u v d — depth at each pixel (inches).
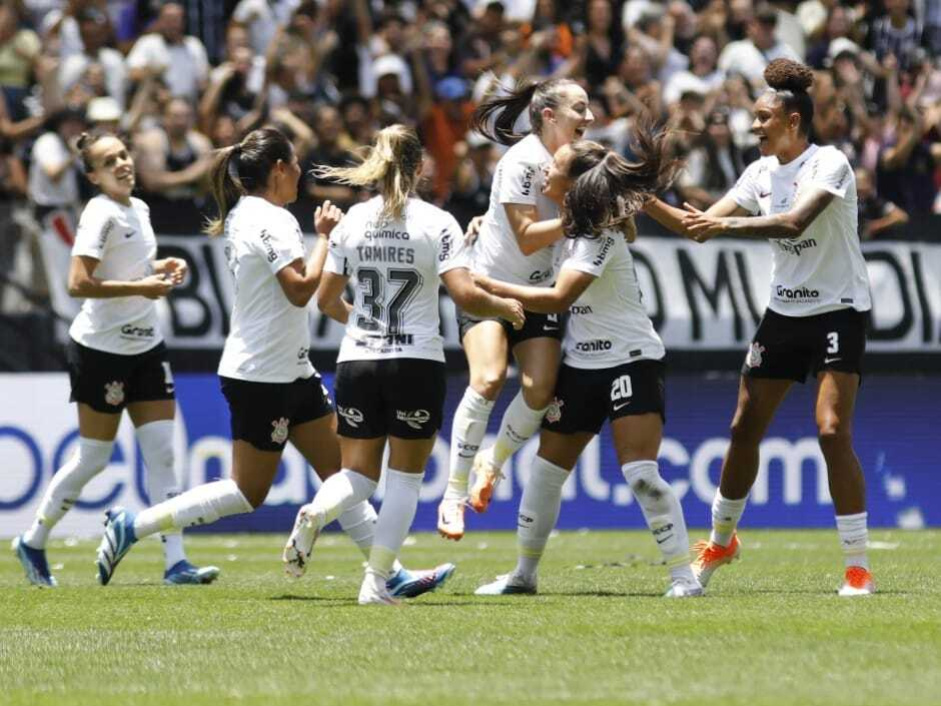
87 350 1206.3
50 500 1218.0
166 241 1895.9
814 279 1071.0
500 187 1085.8
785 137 1071.6
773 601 1028.5
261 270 1064.8
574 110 1073.5
